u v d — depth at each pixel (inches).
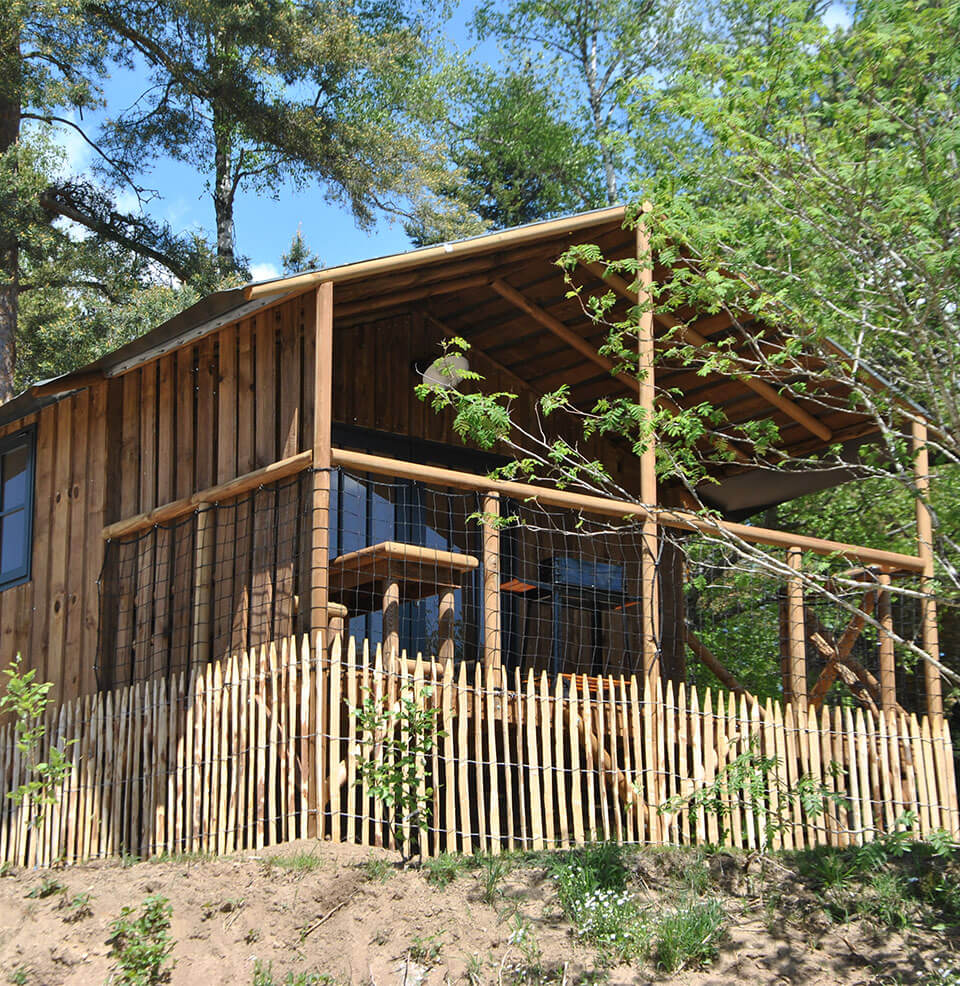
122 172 1047.0
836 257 430.6
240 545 391.5
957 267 400.5
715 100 413.7
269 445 387.2
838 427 543.2
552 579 511.8
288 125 1018.7
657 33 1104.2
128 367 446.0
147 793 371.9
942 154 402.6
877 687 484.1
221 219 1161.4
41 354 1039.6
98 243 1008.2
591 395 553.3
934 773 446.0
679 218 409.1
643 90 451.2
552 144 1154.7
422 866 325.4
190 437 425.7
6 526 510.0
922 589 469.7
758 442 423.5
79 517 465.7
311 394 376.5
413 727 333.1
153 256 1036.5
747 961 305.7
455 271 430.9
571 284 473.1
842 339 447.8
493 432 373.4
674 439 509.7
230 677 353.7
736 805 369.4
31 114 990.4
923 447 438.0
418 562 367.9
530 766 358.3
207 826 348.5
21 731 429.1
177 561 417.4
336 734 332.5
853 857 366.3
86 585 452.8
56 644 461.7
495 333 513.7
